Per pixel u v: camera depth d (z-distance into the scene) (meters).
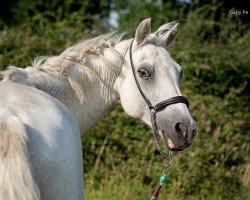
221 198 6.88
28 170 2.32
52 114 2.61
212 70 9.60
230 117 8.55
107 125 7.61
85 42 3.69
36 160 2.43
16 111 2.49
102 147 7.15
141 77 3.57
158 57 3.58
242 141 8.19
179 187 6.91
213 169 7.20
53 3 13.54
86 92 3.55
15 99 2.58
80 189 2.63
